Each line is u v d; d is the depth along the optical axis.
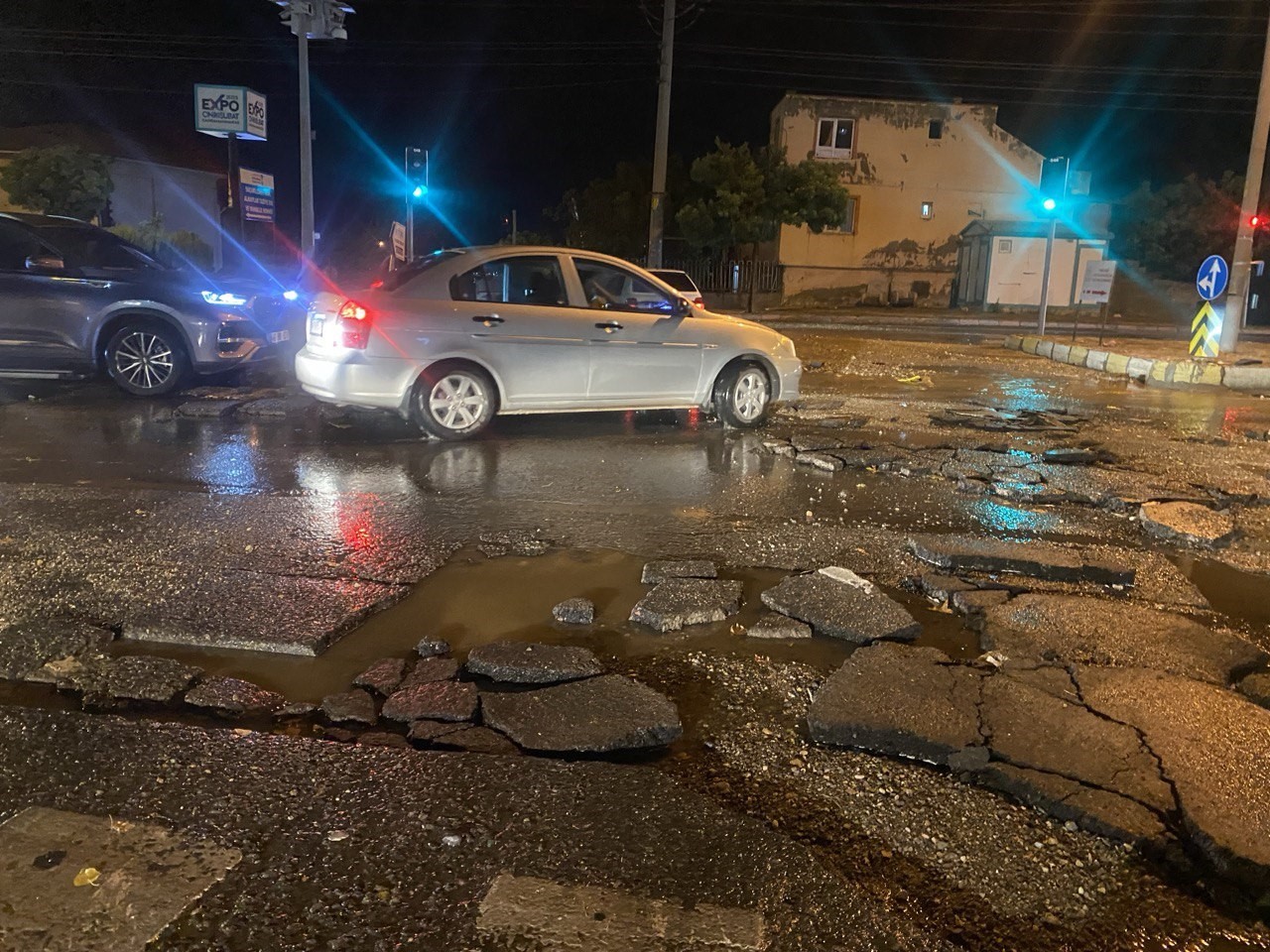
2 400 10.23
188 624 4.23
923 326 29.14
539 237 42.25
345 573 4.98
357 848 2.69
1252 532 6.34
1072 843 2.88
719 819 2.87
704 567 5.17
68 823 2.78
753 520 6.21
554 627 4.45
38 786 2.96
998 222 35.28
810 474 7.56
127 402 10.18
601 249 36.72
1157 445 9.38
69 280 10.11
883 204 36.19
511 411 8.54
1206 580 5.38
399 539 5.58
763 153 33.28
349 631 4.33
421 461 7.67
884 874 2.73
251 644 4.10
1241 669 4.14
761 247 38.31
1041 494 7.05
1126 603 4.82
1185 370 14.62
